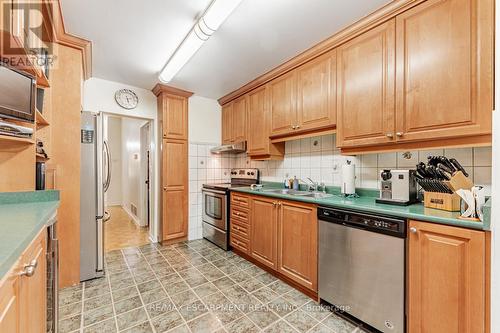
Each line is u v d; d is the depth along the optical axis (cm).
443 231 119
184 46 203
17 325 77
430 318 123
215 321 161
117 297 190
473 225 108
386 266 141
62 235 206
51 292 132
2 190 148
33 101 147
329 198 202
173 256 282
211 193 333
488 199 126
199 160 358
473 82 127
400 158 192
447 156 165
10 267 65
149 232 363
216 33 194
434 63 141
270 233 234
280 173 308
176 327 154
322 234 181
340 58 197
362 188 218
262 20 176
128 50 223
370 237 149
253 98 305
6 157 150
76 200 213
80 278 215
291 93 247
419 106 148
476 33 126
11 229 90
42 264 113
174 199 329
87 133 224
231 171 391
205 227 349
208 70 268
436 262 121
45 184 187
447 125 137
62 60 205
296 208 205
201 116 362
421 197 171
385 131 166
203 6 162
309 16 172
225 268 249
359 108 182
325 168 253
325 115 210
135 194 499
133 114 318
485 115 123
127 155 589
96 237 225
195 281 219
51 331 132
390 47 162
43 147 191
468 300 110
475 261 108
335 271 170
